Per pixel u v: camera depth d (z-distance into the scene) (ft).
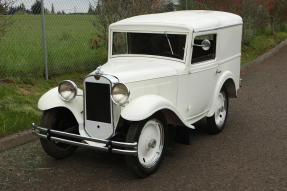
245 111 24.93
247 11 50.72
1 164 16.21
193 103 17.90
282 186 14.43
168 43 17.42
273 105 26.40
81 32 30.83
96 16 30.86
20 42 27.20
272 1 58.59
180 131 17.25
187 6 40.47
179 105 17.08
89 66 30.42
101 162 16.61
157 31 17.52
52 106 15.43
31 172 15.55
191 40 16.89
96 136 15.14
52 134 15.47
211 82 19.10
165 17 18.79
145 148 14.93
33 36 27.99
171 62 17.26
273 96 29.04
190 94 17.58
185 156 17.33
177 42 17.19
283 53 53.42
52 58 28.22
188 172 15.64
